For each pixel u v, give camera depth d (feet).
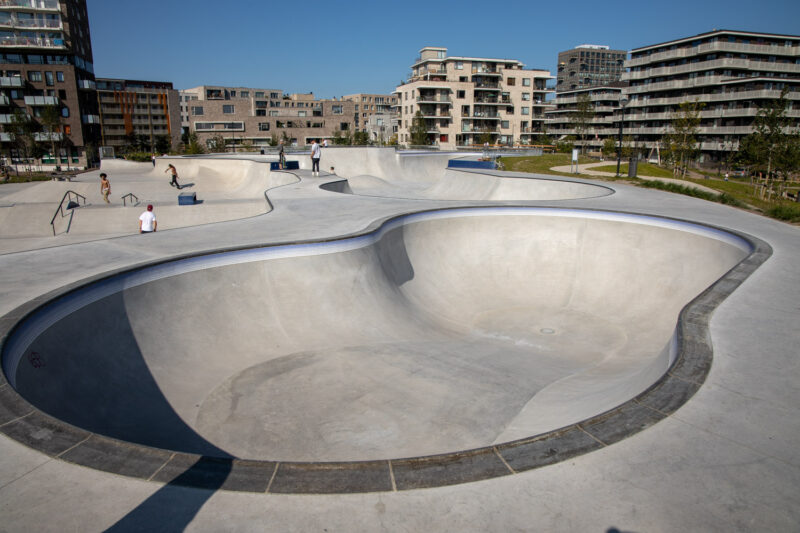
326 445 21.04
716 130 185.98
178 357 27.53
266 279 33.94
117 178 114.21
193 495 11.09
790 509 10.56
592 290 43.14
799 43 196.24
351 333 32.94
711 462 12.08
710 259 39.40
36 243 62.54
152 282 28.89
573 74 483.92
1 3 184.55
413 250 45.96
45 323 21.76
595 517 10.41
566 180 72.33
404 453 20.52
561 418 20.47
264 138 278.05
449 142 223.92
